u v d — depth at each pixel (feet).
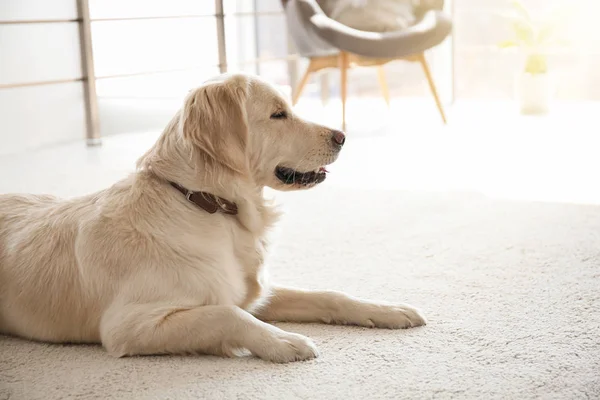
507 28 23.02
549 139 17.21
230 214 6.54
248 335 5.89
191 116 6.30
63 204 6.86
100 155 16.62
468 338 6.20
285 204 11.81
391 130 19.04
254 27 23.61
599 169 13.57
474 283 7.65
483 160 14.92
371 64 18.38
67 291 6.34
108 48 21.59
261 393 5.29
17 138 18.76
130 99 22.24
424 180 13.21
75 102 20.17
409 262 8.51
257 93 6.59
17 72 18.72
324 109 22.11
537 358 5.74
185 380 5.55
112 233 6.24
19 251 6.64
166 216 6.28
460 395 5.15
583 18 22.02
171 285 6.07
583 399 5.05
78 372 5.78
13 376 5.75
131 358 6.00
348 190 12.62
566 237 9.25
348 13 18.08
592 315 6.64
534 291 7.33
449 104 23.49
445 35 17.78
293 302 6.84
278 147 6.65
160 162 6.49
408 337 6.28
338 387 5.34
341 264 8.56
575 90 22.80
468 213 10.75
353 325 6.66
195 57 23.22
